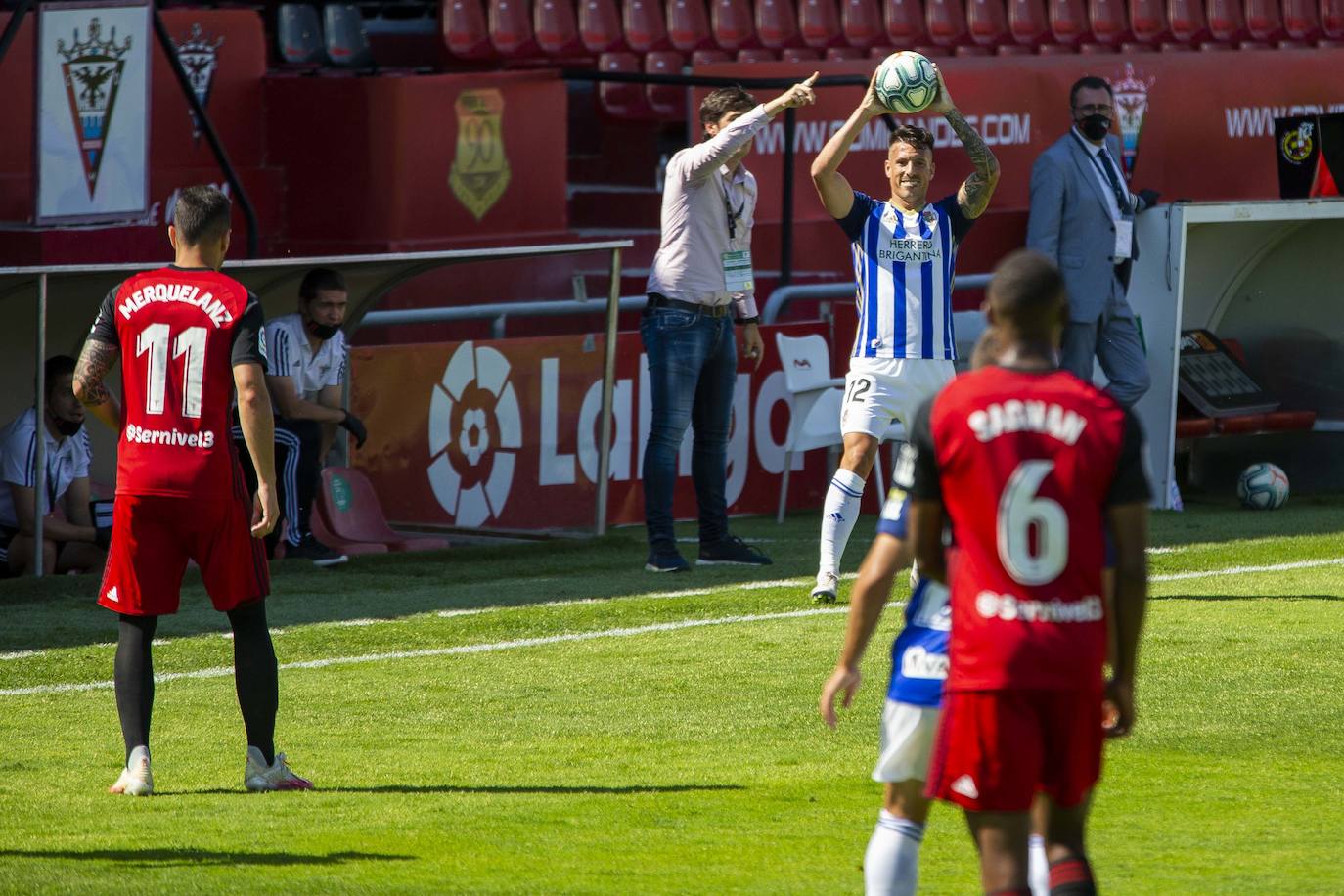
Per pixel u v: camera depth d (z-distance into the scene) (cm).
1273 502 3966
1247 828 1639
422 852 1548
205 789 1805
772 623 2709
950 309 2716
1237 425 4181
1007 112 4684
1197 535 3562
